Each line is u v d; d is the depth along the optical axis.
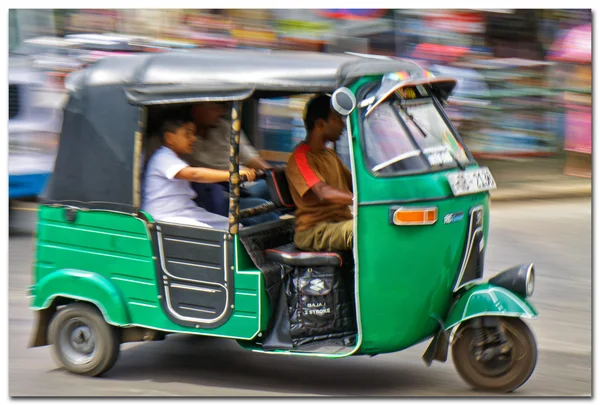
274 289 5.02
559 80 11.29
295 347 5.00
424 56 10.62
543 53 11.30
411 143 4.92
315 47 10.16
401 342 4.92
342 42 10.22
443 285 4.95
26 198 9.79
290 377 5.45
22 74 9.51
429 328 5.00
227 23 10.23
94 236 5.27
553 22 11.26
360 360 5.83
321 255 5.01
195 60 5.06
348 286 5.08
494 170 11.34
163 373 5.52
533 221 9.66
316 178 5.08
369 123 4.78
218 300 5.04
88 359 5.39
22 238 8.95
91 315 5.33
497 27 11.12
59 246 5.38
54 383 5.30
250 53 5.17
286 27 10.14
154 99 5.05
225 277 5.00
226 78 4.90
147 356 5.89
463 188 4.97
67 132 5.34
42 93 9.53
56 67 9.63
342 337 5.05
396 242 4.76
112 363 5.35
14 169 9.43
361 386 5.25
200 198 5.63
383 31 10.41
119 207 5.18
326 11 10.17
